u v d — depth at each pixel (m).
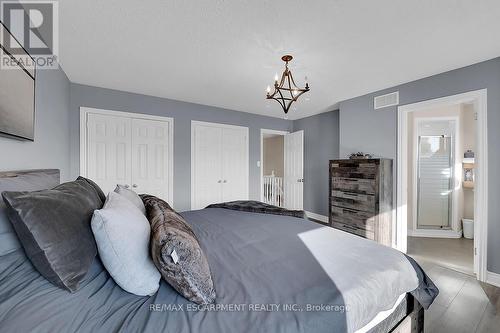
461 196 4.01
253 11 1.75
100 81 3.21
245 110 4.73
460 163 4.02
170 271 0.89
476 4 1.66
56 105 2.53
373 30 1.97
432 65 2.61
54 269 0.80
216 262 1.24
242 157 4.82
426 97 2.94
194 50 2.33
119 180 3.59
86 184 1.42
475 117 2.57
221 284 1.02
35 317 0.71
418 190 4.21
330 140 4.80
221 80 3.13
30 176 1.38
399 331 1.26
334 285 1.02
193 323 0.78
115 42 2.18
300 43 2.18
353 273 1.13
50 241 0.81
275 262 1.24
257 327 0.77
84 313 0.78
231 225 1.92
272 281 1.04
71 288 0.82
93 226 0.89
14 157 1.56
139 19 1.85
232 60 2.54
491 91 2.43
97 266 1.00
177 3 1.67
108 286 0.94
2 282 0.79
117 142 3.57
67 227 0.89
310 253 1.35
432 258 3.02
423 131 4.24
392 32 2.00
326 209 4.89
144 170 3.79
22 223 0.79
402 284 1.21
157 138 3.89
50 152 2.33
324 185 4.93
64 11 1.74
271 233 1.71
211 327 0.76
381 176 3.08
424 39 2.10
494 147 2.39
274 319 0.81
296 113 4.99
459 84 2.65
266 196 6.40
